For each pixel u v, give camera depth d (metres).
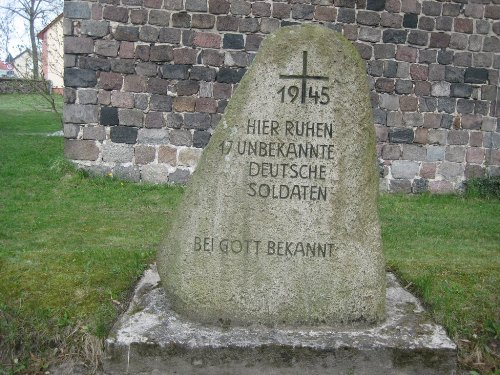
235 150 3.50
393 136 9.73
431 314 3.94
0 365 3.63
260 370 3.36
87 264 4.65
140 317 3.62
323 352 3.36
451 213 8.42
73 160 9.34
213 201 3.52
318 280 3.57
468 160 9.91
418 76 9.60
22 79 23.17
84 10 8.92
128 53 9.08
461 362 3.73
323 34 3.44
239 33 9.16
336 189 3.53
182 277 3.57
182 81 9.22
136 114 9.25
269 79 3.46
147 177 9.41
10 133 15.44
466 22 9.53
